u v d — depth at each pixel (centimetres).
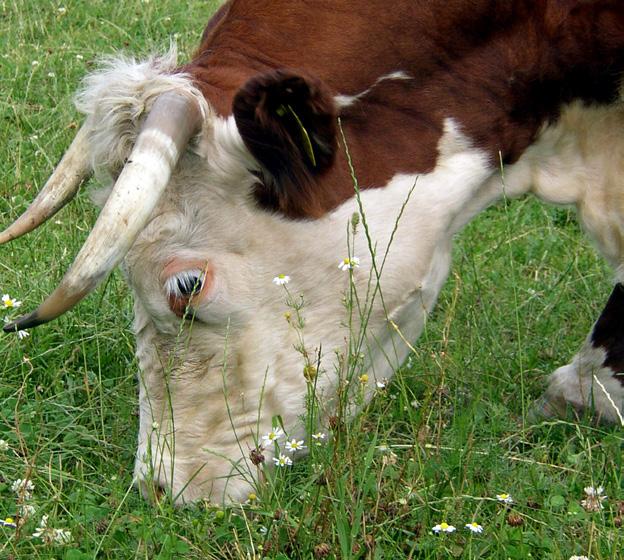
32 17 1026
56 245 660
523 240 747
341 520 404
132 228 386
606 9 474
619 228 512
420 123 455
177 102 407
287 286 438
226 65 439
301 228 432
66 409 532
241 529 438
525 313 652
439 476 460
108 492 472
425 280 462
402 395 501
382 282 449
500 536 427
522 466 489
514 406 562
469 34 461
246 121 401
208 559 416
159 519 437
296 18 446
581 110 491
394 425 493
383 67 448
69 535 430
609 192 506
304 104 399
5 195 750
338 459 423
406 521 441
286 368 447
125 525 442
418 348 584
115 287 612
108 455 504
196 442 452
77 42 986
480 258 709
